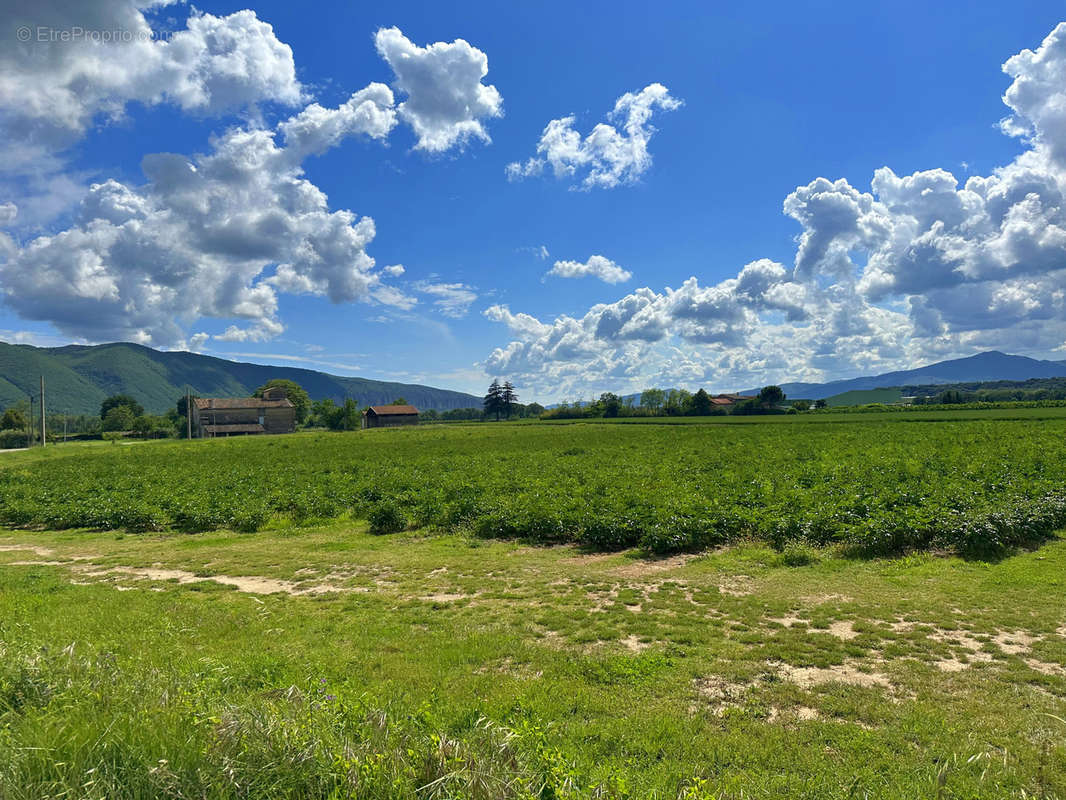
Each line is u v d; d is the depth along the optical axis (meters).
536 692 6.65
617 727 5.78
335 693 5.79
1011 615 9.17
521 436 70.25
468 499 20.17
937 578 11.45
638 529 15.56
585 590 11.64
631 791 4.24
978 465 22.64
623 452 40.53
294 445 67.12
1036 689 6.66
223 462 43.34
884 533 13.55
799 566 12.90
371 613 10.37
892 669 7.32
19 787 3.54
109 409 159.12
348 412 137.88
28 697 5.10
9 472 39.16
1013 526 13.53
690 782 4.43
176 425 137.12
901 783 4.70
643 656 7.84
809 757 5.23
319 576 13.46
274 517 21.34
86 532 20.73
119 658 7.47
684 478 24.23
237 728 4.27
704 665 7.52
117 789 3.65
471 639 8.70
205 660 7.03
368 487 24.45
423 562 14.48
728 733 5.71
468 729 5.23
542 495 20.44
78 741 4.02
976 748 5.30
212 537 18.91
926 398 155.25
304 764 4.02
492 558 14.80
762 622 9.34
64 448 75.81
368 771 3.97
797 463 27.86
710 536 15.08
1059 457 25.19
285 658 7.65
